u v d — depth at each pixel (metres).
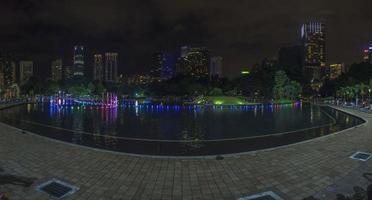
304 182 10.87
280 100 105.69
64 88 132.88
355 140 18.83
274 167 12.66
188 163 13.23
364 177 11.33
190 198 9.55
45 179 11.11
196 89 125.62
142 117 45.44
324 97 138.38
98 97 122.75
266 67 128.88
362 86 74.38
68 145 16.70
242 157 14.26
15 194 9.66
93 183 10.76
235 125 34.59
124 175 11.60
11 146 16.44
